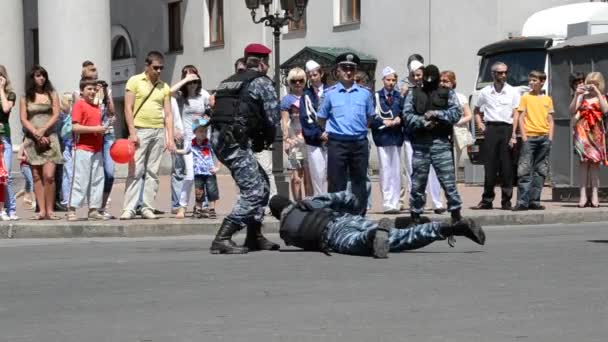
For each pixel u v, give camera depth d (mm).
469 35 34062
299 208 13234
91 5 30750
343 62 15570
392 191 18828
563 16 30906
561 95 21500
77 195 17141
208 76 44562
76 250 14344
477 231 12352
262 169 13523
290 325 8367
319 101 17312
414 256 12617
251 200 13352
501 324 8289
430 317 8609
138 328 8391
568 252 12898
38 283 10984
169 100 17625
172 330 8273
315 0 39844
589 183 20031
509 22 33438
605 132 19703
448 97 15953
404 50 36406
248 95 13180
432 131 16047
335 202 13234
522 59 30156
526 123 19203
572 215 18641
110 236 16500
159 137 17609
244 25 42531
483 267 11547
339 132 15547
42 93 17750
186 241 15703
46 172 17609
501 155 19250
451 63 34688
